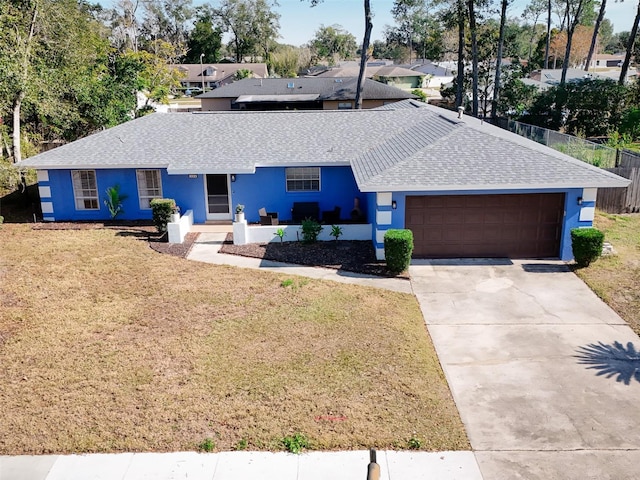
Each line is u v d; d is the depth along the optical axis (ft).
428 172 54.70
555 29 322.55
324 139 72.02
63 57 107.24
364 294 48.49
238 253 58.95
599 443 29.27
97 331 41.86
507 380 35.37
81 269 54.75
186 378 35.17
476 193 54.80
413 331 41.65
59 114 99.35
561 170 54.39
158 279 52.08
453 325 43.06
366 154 66.90
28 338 40.73
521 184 52.95
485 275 53.11
